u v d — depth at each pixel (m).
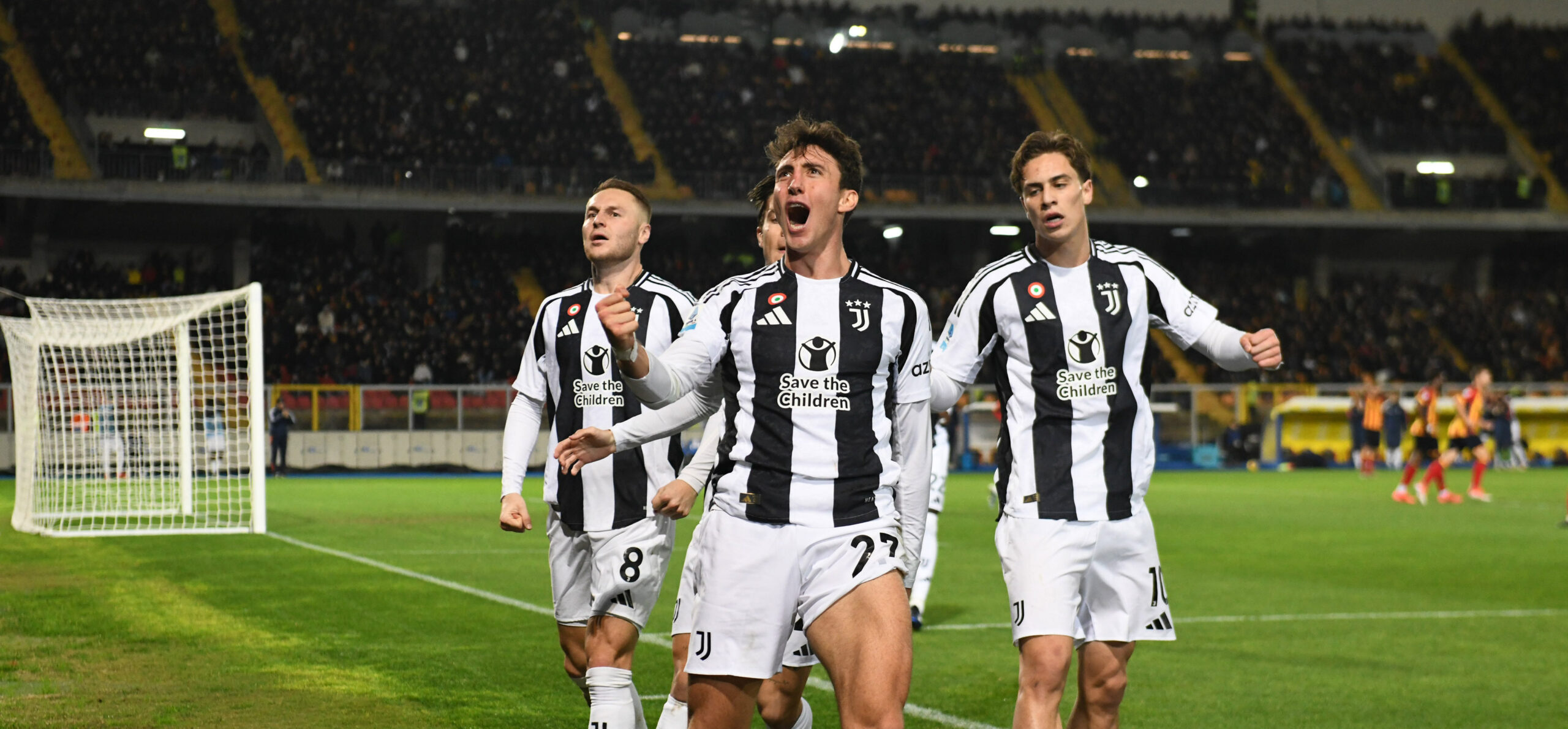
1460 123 54.84
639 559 6.29
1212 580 14.34
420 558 15.77
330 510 23.61
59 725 7.12
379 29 48.69
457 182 43.28
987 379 42.75
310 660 9.12
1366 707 7.99
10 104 40.53
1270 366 5.61
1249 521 22.11
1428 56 58.69
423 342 42.47
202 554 15.79
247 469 34.53
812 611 4.80
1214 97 54.69
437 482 33.75
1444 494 26.62
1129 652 5.91
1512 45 59.06
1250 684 8.71
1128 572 5.81
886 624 4.70
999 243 52.53
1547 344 50.91
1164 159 51.56
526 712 7.55
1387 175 50.97
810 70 52.84
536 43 49.91
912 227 52.00
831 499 4.77
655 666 9.14
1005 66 55.44
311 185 41.62
